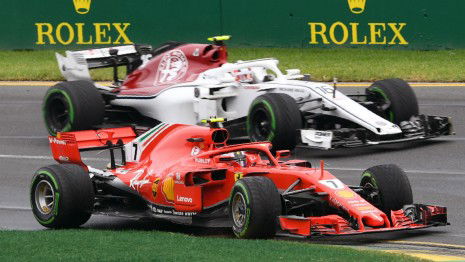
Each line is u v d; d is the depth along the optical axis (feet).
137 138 158.61
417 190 173.58
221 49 230.27
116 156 214.07
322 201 136.98
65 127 226.17
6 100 291.38
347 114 208.13
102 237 132.67
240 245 123.75
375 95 222.48
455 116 248.93
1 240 130.21
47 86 312.91
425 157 202.39
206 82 221.05
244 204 131.54
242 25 351.67
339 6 341.00
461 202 163.32
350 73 312.91
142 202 152.97
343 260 111.96
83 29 361.51
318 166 196.75
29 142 235.40
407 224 136.77
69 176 148.25
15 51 370.12
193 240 129.08
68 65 242.58
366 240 136.56
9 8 369.50
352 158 203.92
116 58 245.65
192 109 220.84
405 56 331.98
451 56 327.67
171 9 352.90
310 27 345.31
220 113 220.23
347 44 342.03
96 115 225.56
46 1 364.58
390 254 117.70
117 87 243.40
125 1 355.97
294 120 203.82
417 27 334.24
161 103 223.92
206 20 352.08
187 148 151.94
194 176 146.51
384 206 140.36
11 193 184.44
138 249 121.49
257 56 343.46
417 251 127.24
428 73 307.37
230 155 146.92
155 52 238.68
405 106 217.56
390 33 336.90
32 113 272.10
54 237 132.98
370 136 206.08
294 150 214.48
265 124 207.41
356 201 135.33
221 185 144.05
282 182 140.46
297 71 232.53
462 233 141.08
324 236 129.80
